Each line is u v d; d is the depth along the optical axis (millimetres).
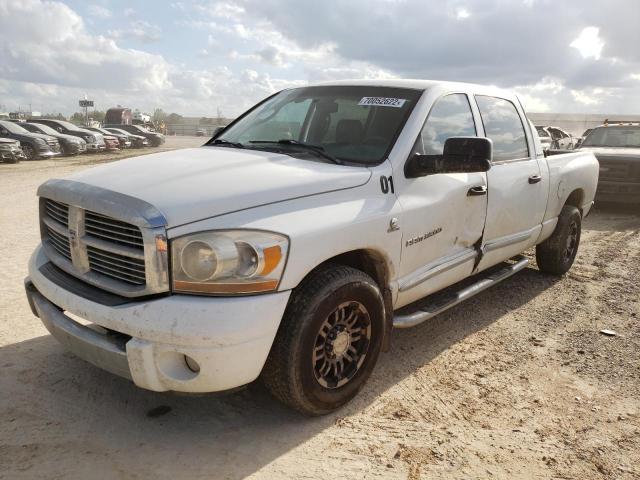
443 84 4176
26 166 20094
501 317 4895
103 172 3174
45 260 3338
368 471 2723
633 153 10133
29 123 26016
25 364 3641
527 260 5484
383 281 3451
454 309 5059
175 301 2588
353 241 3062
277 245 2697
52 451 2770
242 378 2672
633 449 2992
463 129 4195
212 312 2557
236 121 4613
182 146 40719
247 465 2730
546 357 4102
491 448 2953
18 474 2586
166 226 2582
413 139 3637
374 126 3730
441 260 3922
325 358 3059
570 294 5582
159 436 2941
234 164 3248
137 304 2645
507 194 4531
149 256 2580
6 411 3102
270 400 3330
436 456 2865
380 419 3184
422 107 3814
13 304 4707
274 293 2703
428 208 3621
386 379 3664
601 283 5988
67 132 28766
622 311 5133
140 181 2918
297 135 4008
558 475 2756
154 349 2596
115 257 2785
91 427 2992
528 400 3467
